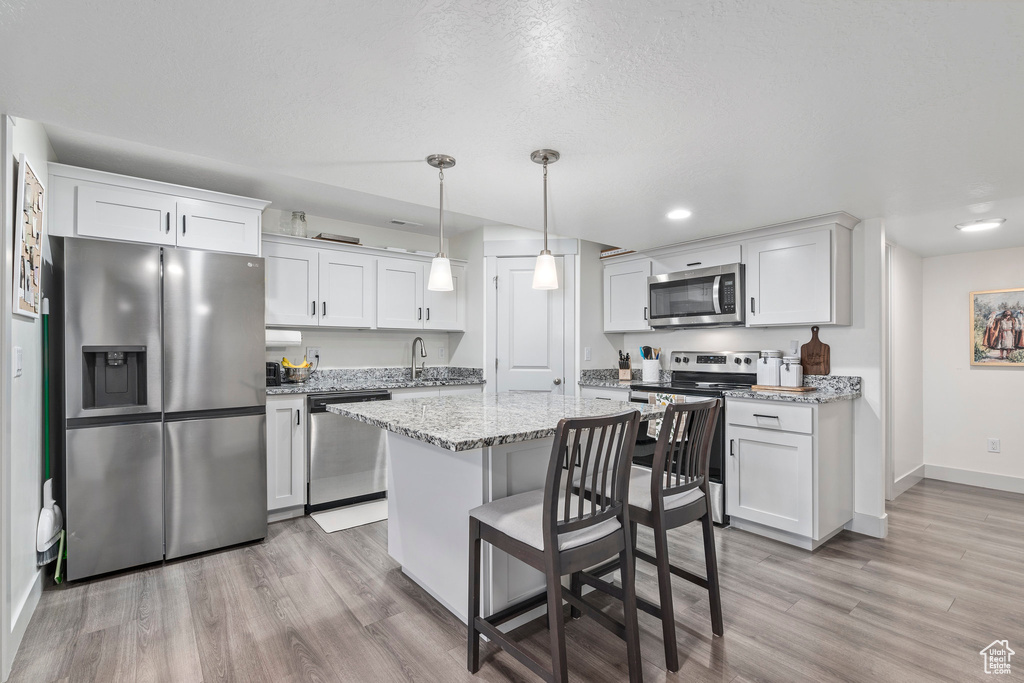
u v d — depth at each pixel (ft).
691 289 12.23
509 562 6.51
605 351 14.79
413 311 13.94
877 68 4.74
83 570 7.80
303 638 6.38
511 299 14.28
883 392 10.07
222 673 5.69
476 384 13.94
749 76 4.91
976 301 13.57
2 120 5.63
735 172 7.52
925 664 5.86
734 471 10.28
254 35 4.26
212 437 9.00
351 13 3.97
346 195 11.46
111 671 5.70
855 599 7.39
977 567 8.50
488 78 4.97
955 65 4.67
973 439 13.66
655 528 5.82
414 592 7.57
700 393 10.94
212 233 9.55
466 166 7.32
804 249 10.30
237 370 9.29
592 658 6.02
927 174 7.53
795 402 9.32
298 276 11.96
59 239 8.30
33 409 7.04
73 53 4.50
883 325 10.12
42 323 7.61
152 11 3.92
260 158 7.06
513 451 6.48
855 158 6.93
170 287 8.59
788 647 6.20
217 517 9.04
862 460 10.22
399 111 5.67
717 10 3.93
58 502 8.21
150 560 8.38
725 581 7.99
